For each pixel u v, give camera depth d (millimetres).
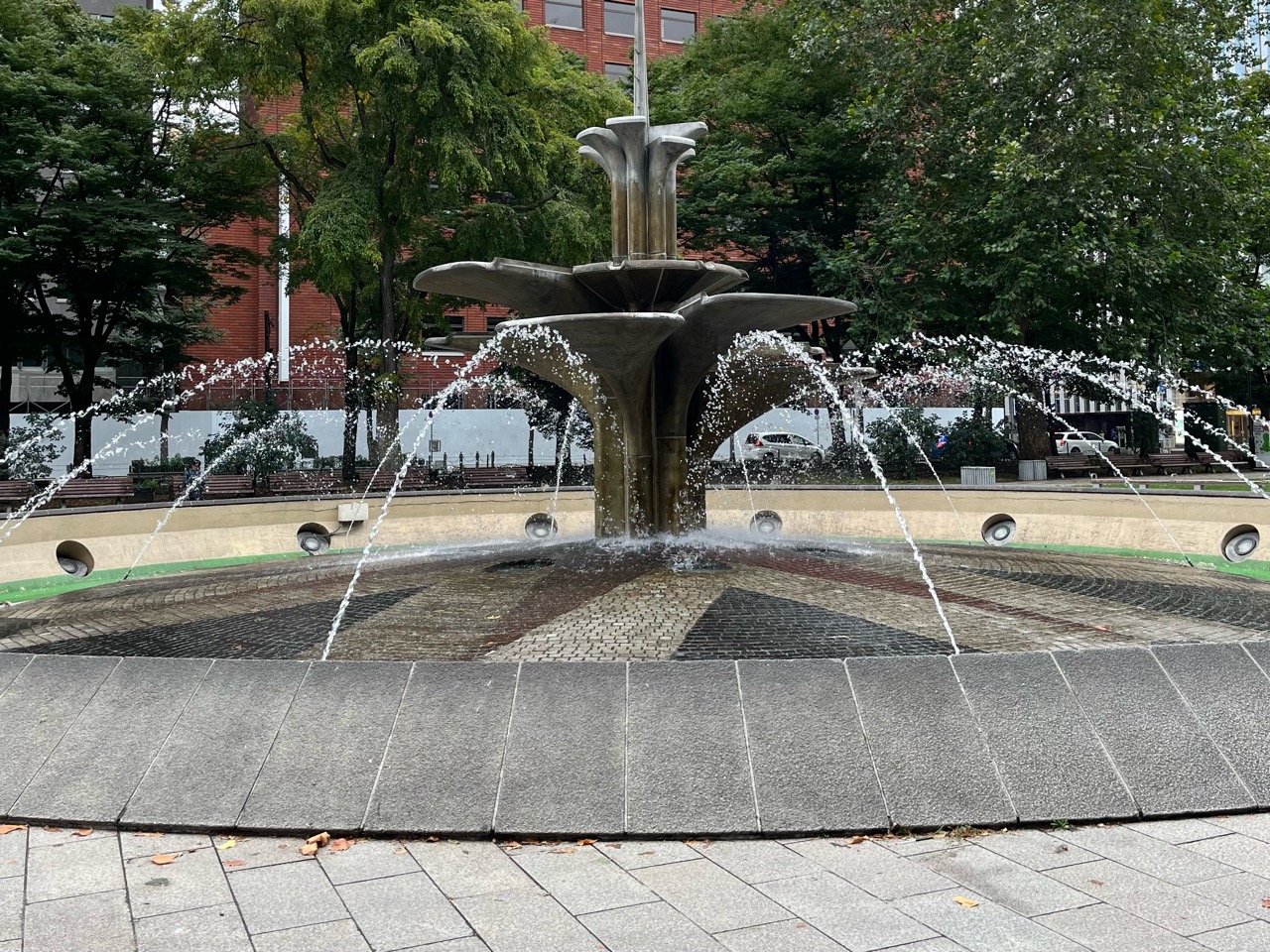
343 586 9273
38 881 4234
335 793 4805
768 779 4758
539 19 41688
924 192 25828
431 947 3586
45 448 27484
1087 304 24578
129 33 25969
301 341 36750
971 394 31250
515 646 6641
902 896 3961
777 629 6953
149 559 14414
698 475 11617
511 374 30703
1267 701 5242
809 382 11742
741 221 29484
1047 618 7438
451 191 22438
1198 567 10672
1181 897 3912
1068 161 22516
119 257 24578
